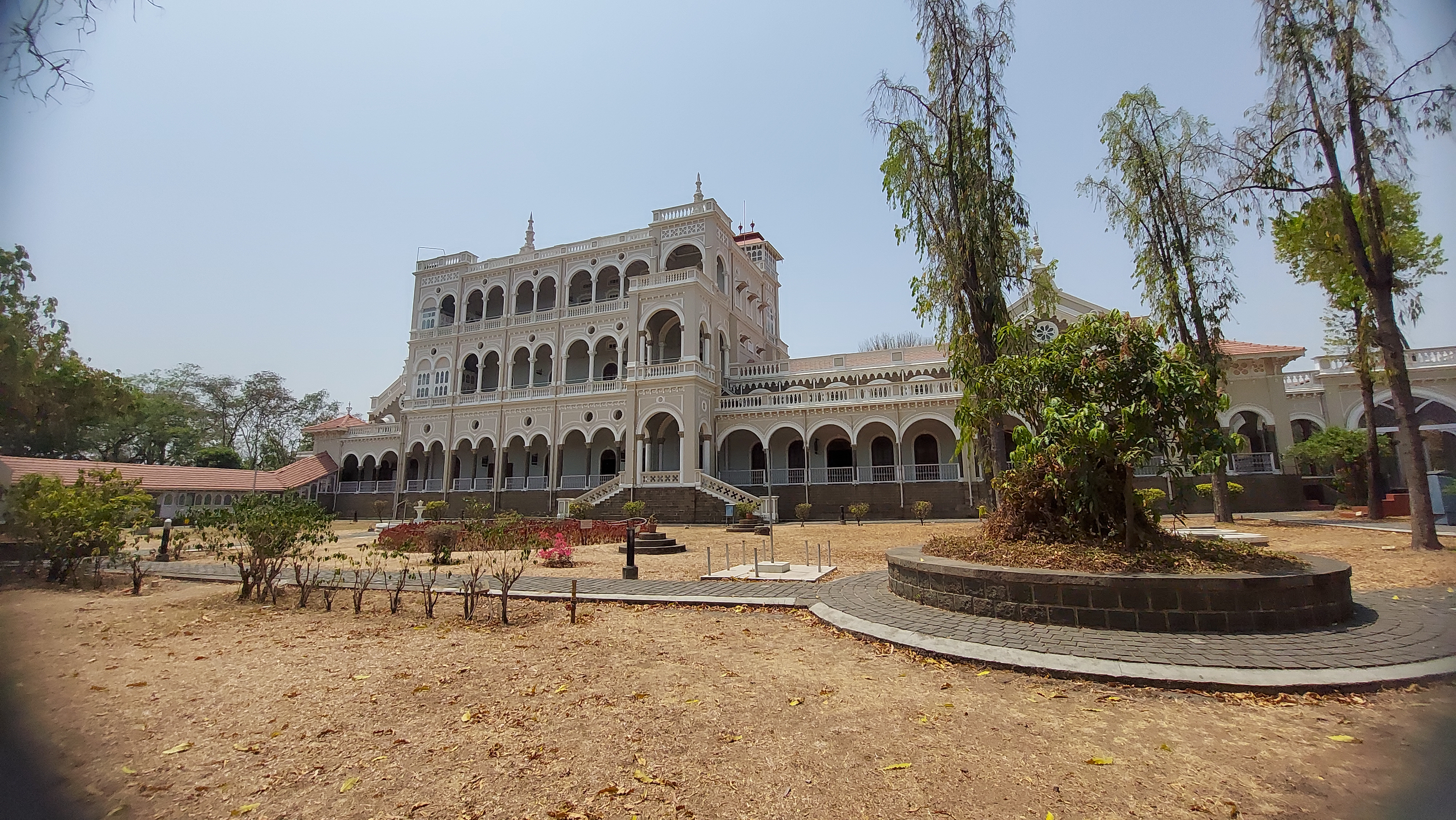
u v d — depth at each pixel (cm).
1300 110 1406
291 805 354
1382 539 1532
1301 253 1992
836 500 3228
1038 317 1459
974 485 3023
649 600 979
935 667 613
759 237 5241
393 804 356
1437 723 451
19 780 382
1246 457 2841
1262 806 346
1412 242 1756
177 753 424
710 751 425
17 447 1638
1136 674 551
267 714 498
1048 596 724
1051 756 412
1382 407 3047
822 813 345
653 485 3334
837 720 480
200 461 4969
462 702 525
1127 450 797
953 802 355
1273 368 2950
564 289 4294
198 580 1277
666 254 4012
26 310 1164
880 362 3778
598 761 410
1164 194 2062
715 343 3841
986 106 1368
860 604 869
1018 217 1373
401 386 4947
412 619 867
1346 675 533
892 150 1444
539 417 4028
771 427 3509
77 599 1042
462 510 4059
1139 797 359
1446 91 1128
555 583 1165
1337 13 1312
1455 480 1827
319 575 1211
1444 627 673
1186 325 2025
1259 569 721
